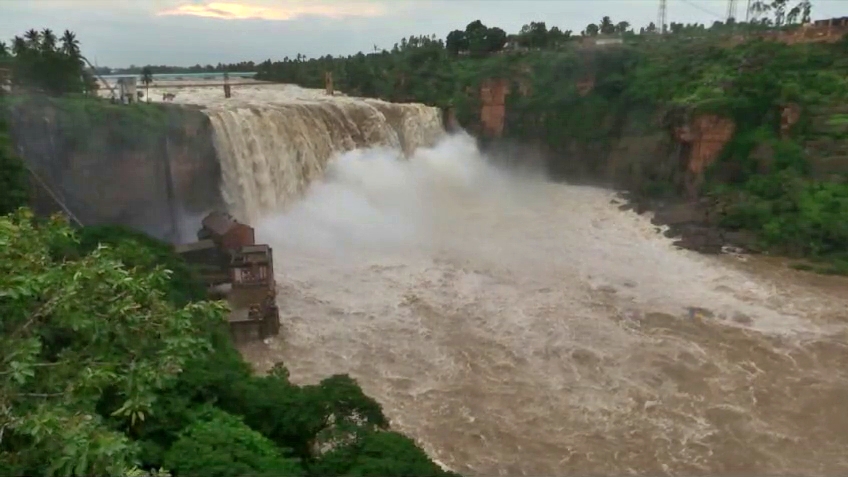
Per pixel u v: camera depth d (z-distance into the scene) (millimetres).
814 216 51750
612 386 31094
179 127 46062
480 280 44094
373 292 41406
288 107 59344
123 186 43562
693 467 25359
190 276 33281
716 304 40969
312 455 18078
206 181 48375
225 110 50938
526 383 31250
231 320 34062
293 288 41312
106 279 14086
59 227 15898
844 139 56500
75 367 13164
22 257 13492
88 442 10742
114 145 42688
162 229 46031
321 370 31844
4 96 40594
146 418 16625
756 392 30656
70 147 40969
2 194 33188
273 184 53594
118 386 14812
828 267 47438
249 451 15695
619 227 58000
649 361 33406
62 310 12945
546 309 39594
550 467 25125
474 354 33969
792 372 32500
